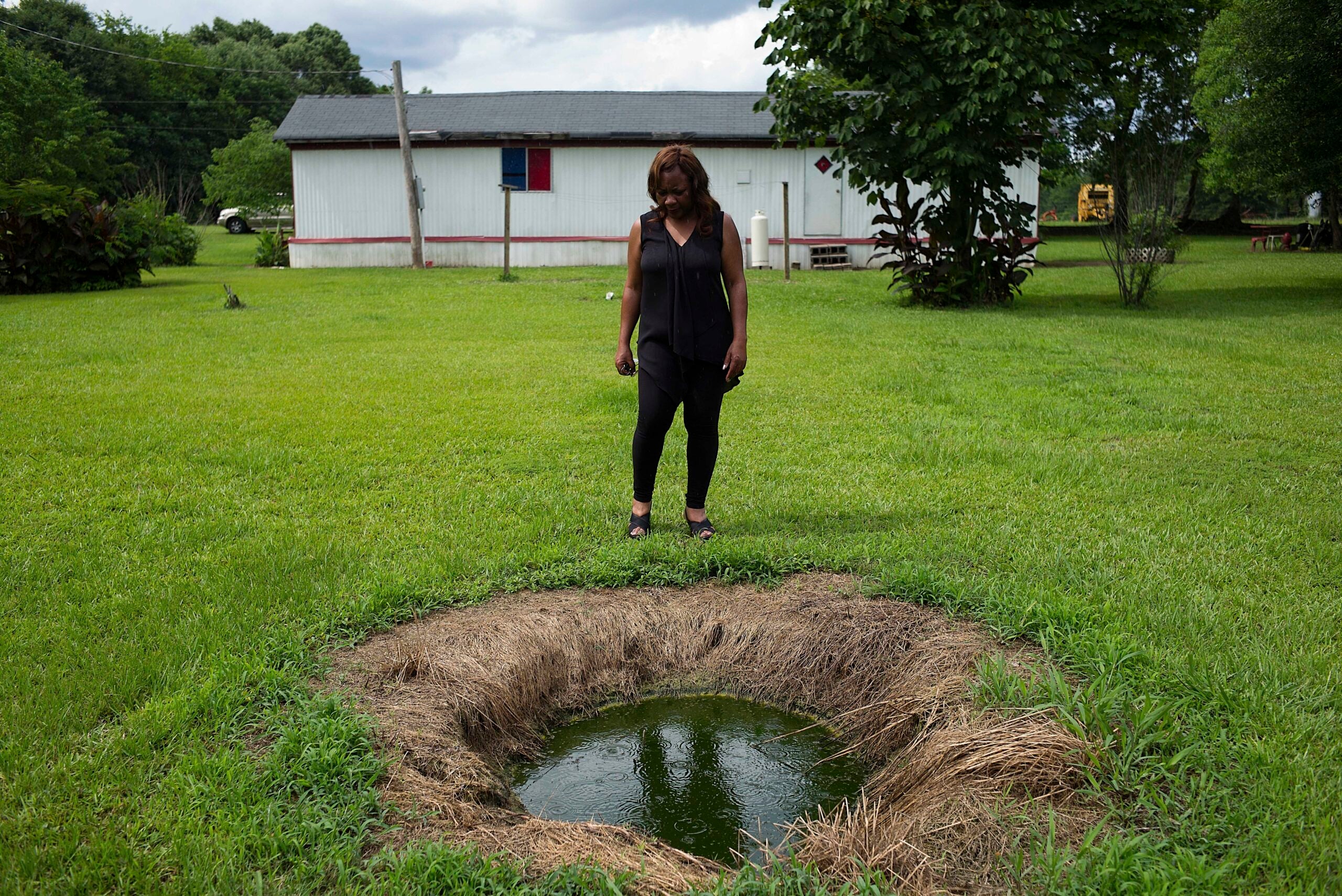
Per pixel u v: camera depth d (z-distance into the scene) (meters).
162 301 14.76
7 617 3.54
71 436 6.21
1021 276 14.15
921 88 12.68
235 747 2.67
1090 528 4.52
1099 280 17.73
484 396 7.65
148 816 2.37
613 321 12.30
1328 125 14.95
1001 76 12.02
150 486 5.30
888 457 5.83
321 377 8.39
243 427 6.55
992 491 5.13
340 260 24.05
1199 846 2.21
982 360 9.20
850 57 13.07
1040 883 2.14
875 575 3.92
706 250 4.13
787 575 4.02
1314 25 14.67
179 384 8.05
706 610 3.77
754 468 5.61
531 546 4.30
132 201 25.53
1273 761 2.49
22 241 16.55
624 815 2.86
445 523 4.67
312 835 2.29
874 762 3.12
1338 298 14.37
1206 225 39.34
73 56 56.19
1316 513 4.64
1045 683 2.84
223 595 3.72
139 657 3.19
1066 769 2.48
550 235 23.69
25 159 34.66
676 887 2.22
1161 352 9.57
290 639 3.28
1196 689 2.85
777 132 14.34
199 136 61.47
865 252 23.11
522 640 3.47
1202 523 4.55
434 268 23.47
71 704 2.89
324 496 5.14
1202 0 22.41
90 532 4.50
